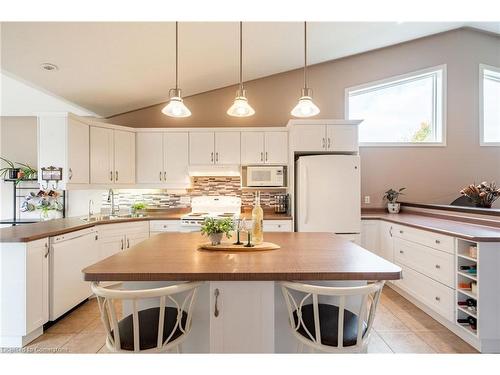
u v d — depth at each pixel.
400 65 4.13
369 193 4.16
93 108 3.85
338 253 1.62
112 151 3.61
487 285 1.98
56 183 3.05
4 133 4.22
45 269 2.28
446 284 2.30
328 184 3.37
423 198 4.13
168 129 3.84
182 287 1.22
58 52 2.55
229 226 1.76
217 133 3.82
